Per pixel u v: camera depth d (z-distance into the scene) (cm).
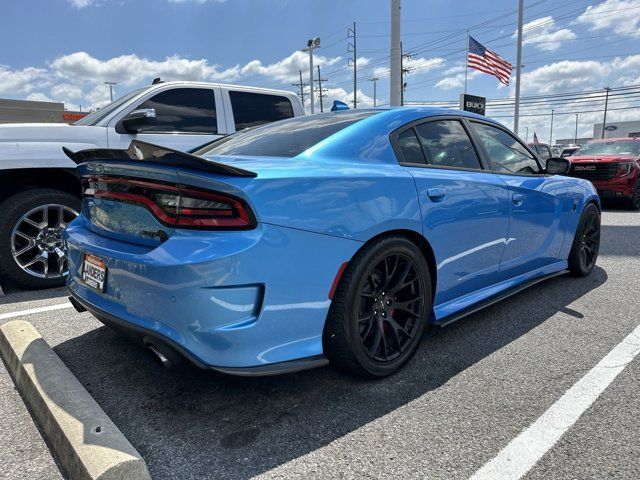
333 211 214
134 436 200
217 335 189
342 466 181
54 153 417
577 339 302
